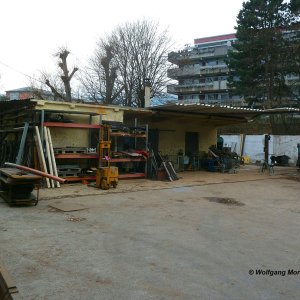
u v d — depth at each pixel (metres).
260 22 34.66
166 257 5.19
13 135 15.20
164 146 19.55
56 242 5.77
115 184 11.84
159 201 9.76
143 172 15.31
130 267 4.76
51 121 12.89
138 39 32.62
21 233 6.25
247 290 4.13
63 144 13.70
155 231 6.60
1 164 14.73
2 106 15.06
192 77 67.00
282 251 5.58
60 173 12.55
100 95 34.00
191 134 20.84
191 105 15.34
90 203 9.16
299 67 33.53
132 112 16.20
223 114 19.22
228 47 64.56
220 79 64.75
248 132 30.70
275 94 34.78
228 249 5.62
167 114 17.28
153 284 4.23
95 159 14.01
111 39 33.22
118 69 32.84
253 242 6.04
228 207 9.15
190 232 6.59
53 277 4.37
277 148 25.66
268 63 34.34
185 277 4.47
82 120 14.20
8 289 2.30
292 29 34.06
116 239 6.03
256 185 13.80
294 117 28.86
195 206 9.16
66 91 29.70
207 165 19.61
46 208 8.41
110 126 13.62
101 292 3.99
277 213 8.56
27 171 9.09
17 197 8.54
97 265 4.80
